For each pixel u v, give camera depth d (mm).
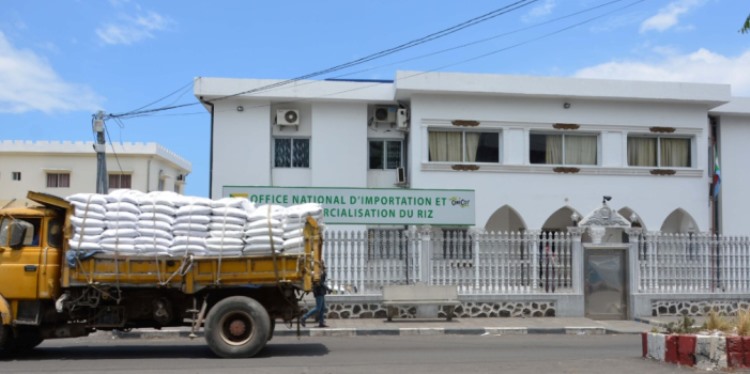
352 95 20906
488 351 11688
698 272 17219
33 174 33812
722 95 21266
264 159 20859
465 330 14609
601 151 21312
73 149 33906
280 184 21141
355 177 21109
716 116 22531
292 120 20906
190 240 10680
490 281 16656
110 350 11945
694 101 21359
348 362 10273
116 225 10656
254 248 10727
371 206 18203
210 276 10742
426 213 18391
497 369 9422
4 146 33688
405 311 16297
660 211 21375
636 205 21281
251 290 11133
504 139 20859
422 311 16359
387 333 14453
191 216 10766
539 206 20859
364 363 10148
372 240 16469
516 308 16609
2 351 11422
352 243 16422
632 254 16906
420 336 14219
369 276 16406
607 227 17109
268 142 20906
